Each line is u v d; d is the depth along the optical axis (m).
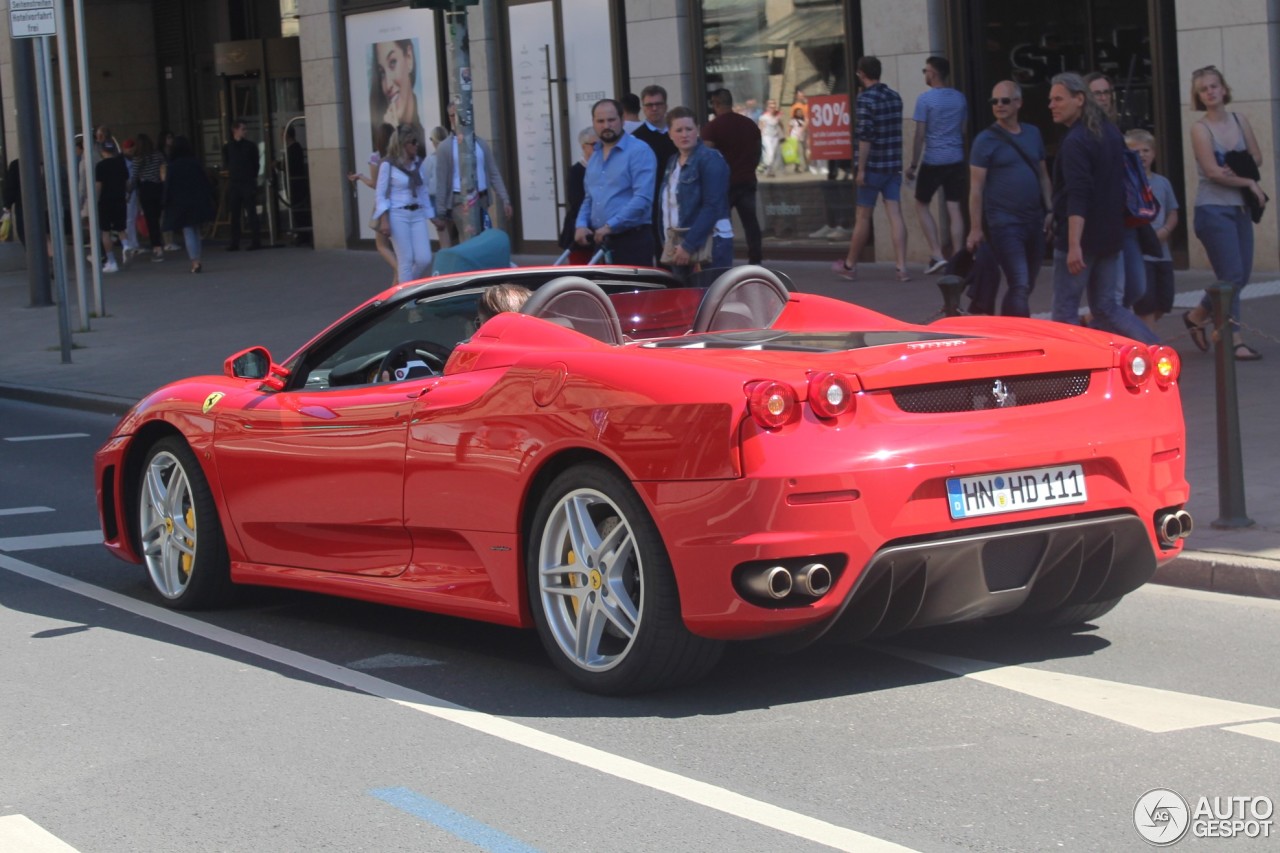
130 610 9.05
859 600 6.37
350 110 31.64
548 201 27.59
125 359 20.73
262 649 8.07
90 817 5.74
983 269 13.95
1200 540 8.78
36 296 27.12
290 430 8.23
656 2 24.83
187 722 6.86
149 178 33.03
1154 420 6.93
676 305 8.13
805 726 6.39
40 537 11.26
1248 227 14.04
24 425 17.38
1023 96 20.88
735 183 19.23
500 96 28.08
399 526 7.68
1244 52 18.34
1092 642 7.49
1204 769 5.72
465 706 6.89
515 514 7.05
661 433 6.39
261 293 26.23
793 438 6.20
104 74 40.59
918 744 6.12
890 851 5.08
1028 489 6.55
